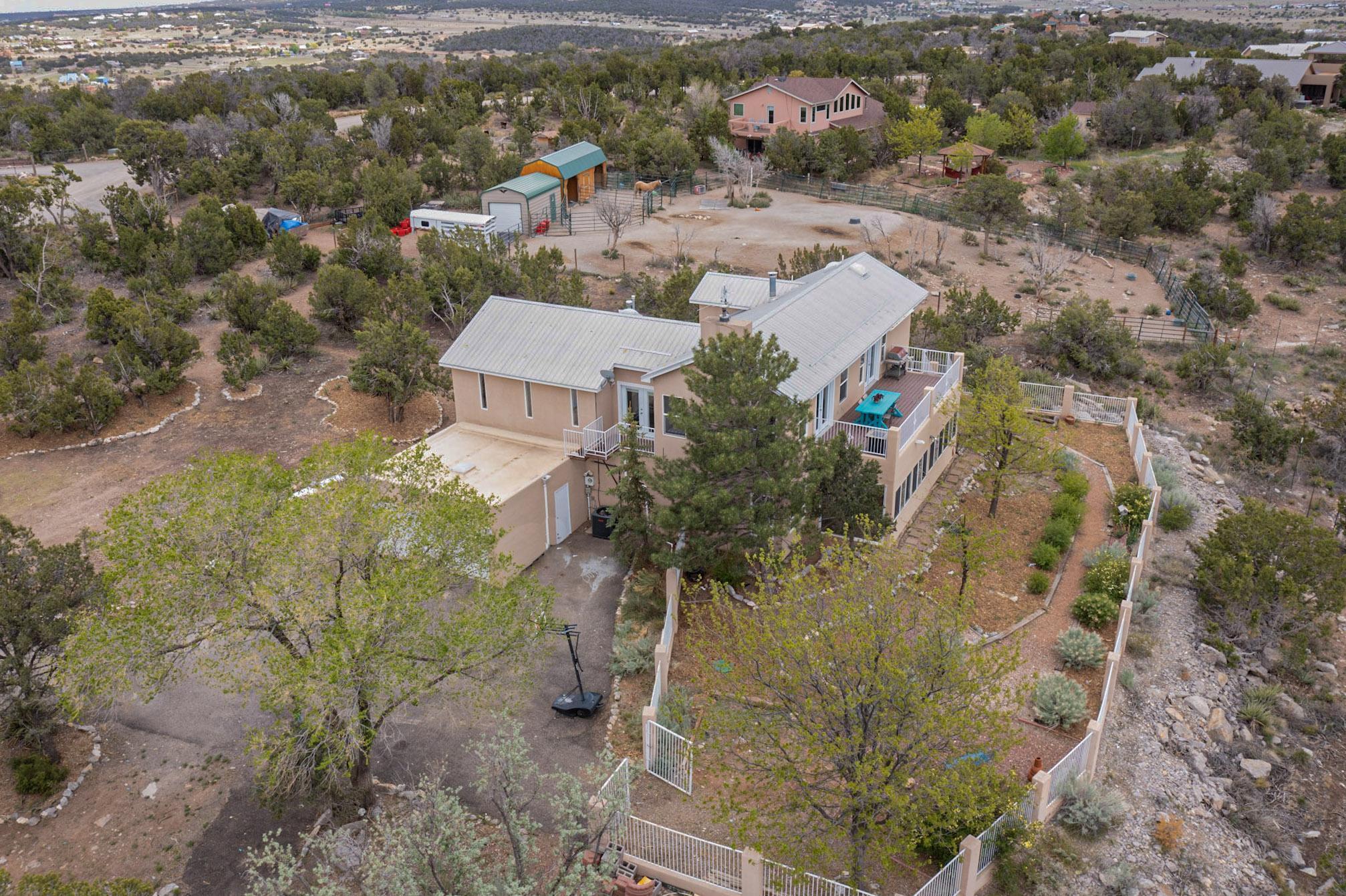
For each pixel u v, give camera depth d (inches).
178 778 912.9
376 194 2600.9
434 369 1609.3
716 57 4894.2
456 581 909.2
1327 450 1670.8
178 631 826.2
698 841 769.6
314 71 5772.6
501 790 777.6
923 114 3250.5
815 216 2797.7
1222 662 1116.5
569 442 1296.8
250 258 2333.9
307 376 1742.1
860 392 1373.0
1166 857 846.5
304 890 788.0
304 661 760.3
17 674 892.6
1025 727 950.4
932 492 1417.3
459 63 4936.0
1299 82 4224.9
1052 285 2327.8
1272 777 983.0
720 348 1041.5
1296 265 2551.7
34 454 1469.0
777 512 1035.9
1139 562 1144.2
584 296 1879.9
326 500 805.2
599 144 3267.7
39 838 848.9
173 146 2783.0
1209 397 1829.5
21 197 2106.3
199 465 858.8
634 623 1085.8
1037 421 1589.6
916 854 794.8
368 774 856.3
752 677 798.5
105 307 1727.4
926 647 737.0
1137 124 3580.2
